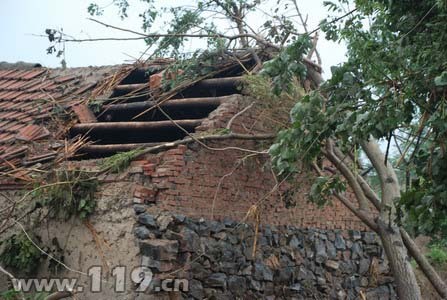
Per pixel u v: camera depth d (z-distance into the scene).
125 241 10.20
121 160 10.56
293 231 12.47
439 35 8.23
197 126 11.60
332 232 13.18
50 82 14.28
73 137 12.49
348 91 8.44
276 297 11.97
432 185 7.70
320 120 8.47
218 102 11.98
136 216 10.20
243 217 11.55
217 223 11.07
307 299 12.49
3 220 10.92
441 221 7.57
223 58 12.84
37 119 12.70
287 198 12.23
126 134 12.80
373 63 8.23
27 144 11.91
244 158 10.90
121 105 12.88
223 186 11.28
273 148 8.70
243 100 11.78
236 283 11.22
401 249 10.25
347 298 13.17
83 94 13.52
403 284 10.18
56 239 10.82
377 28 9.16
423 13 8.82
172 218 10.40
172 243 10.18
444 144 7.64
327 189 9.27
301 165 11.53
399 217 8.09
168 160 10.62
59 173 10.72
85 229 10.60
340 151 11.13
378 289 13.64
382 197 10.46
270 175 12.08
